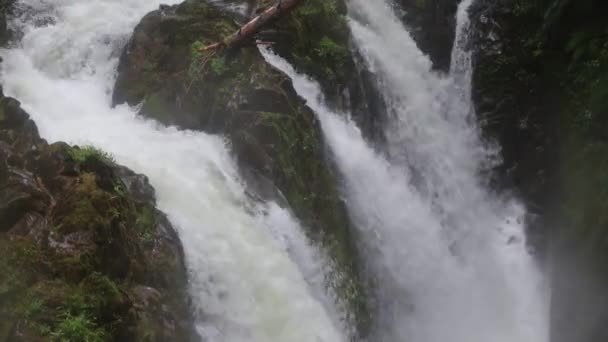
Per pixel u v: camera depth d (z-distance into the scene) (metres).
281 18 12.91
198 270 8.96
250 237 9.87
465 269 14.34
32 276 7.18
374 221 12.62
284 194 11.05
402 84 15.22
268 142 11.16
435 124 15.49
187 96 11.80
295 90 12.37
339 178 12.33
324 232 11.38
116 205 8.21
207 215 9.70
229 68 11.94
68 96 11.80
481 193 15.50
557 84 14.98
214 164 10.77
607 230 12.59
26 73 11.84
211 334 8.71
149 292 8.06
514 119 15.51
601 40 14.05
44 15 12.77
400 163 14.43
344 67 13.57
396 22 16.06
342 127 13.03
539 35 15.28
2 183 7.76
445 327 13.29
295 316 9.48
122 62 12.42
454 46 16.28
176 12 12.73
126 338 7.47
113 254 7.84
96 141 10.40
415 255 13.20
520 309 14.31
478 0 16.20
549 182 15.02
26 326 6.82
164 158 10.45
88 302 7.25
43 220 7.64
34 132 8.79
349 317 11.12
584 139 14.13
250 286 9.38
